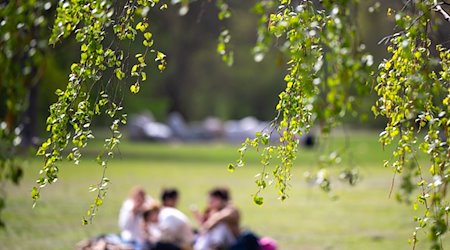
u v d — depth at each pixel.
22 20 7.91
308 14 7.03
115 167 47.47
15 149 8.43
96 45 8.16
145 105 95.62
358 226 26.59
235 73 101.62
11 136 8.29
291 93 8.38
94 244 19.39
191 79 100.06
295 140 8.55
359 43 6.81
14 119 8.21
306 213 29.97
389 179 41.62
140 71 8.38
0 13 7.90
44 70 8.24
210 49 88.94
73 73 8.32
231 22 76.06
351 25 6.54
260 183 8.65
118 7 8.57
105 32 8.52
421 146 8.08
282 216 29.20
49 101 51.50
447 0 8.93
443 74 8.27
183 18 69.75
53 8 8.84
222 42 7.10
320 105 6.48
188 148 73.00
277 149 8.63
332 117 6.38
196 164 52.44
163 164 51.62
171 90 99.62
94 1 8.05
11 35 7.89
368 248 22.45
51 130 8.59
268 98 109.31
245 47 89.31
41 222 25.56
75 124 8.39
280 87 106.56
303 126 8.35
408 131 8.30
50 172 8.52
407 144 8.34
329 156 9.31
